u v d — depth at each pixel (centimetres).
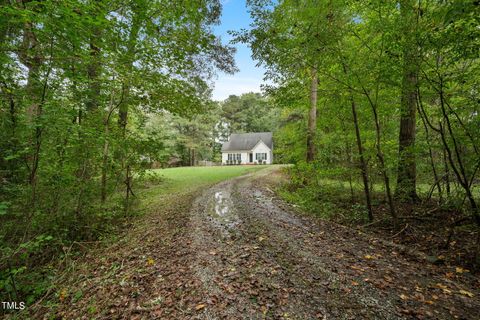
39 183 466
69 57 422
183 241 477
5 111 397
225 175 1711
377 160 694
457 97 487
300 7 527
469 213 471
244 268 359
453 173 584
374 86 550
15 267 401
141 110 837
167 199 911
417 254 414
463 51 363
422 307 262
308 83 722
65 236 518
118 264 407
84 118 597
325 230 546
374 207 748
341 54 536
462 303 270
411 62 433
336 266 363
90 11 367
